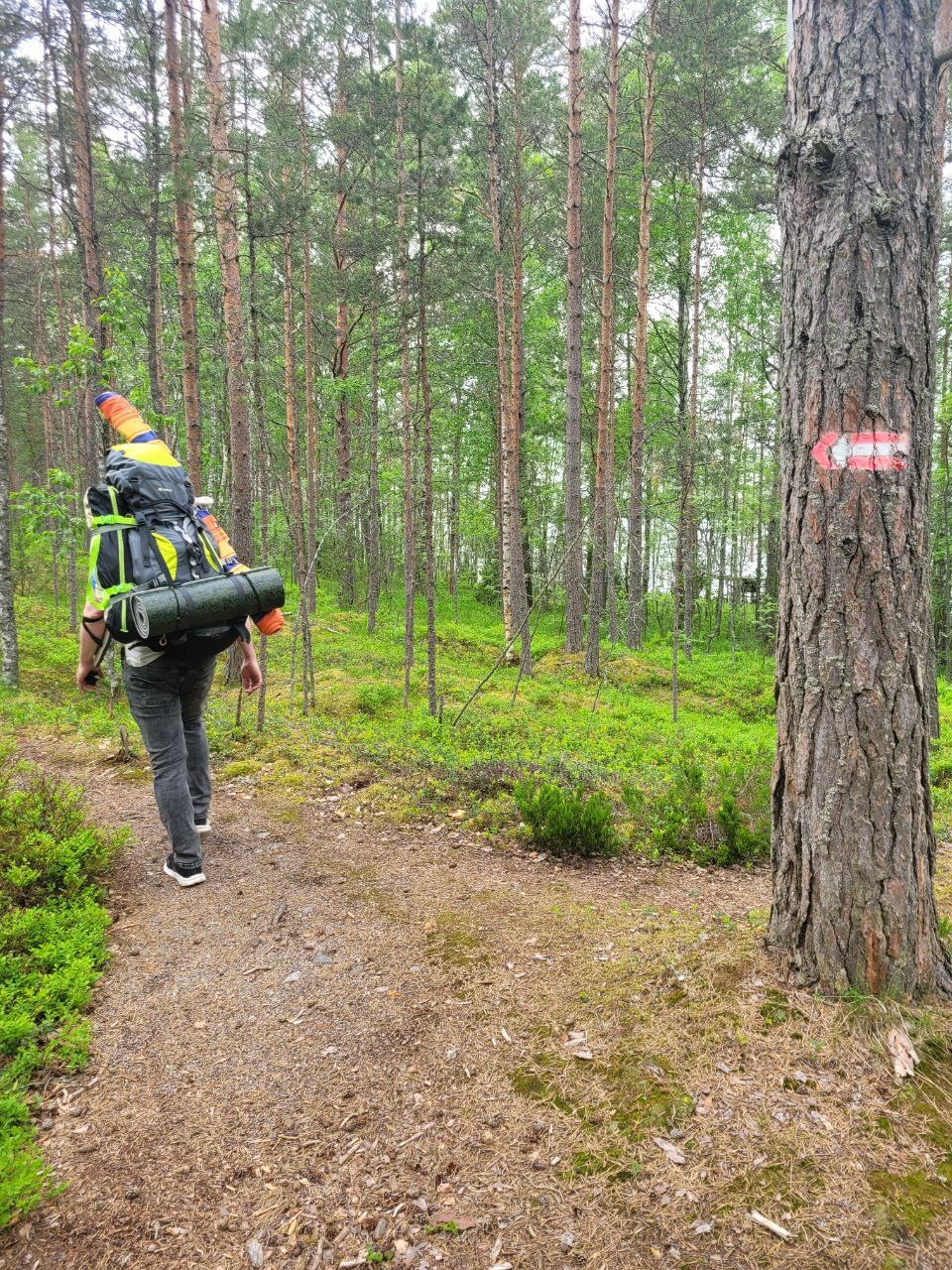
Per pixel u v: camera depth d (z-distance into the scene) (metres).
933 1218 1.73
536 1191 1.91
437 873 4.12
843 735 2.41
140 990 2.89
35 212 20.50
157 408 11.92
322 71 13.44
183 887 3.81
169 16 10.66
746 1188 1.85
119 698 9.22
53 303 18.86
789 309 2.57
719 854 4.55
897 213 2.35
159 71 11.78
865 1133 1.98
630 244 20.41
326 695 11.08
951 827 5.78
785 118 2.66
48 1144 2.10
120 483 3.42
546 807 4.64
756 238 22.08
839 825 2.43
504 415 19.14
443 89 12.73
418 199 9.02
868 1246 1.67
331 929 3.40
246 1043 2.57
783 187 2.60
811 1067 2.21
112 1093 2.32
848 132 2.38
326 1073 2.41
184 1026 2.67
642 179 16.84
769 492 25.25
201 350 16.44
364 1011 2.74
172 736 3.76
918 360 2.40
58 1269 1.72
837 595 2.41
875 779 2.38
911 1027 2.27
